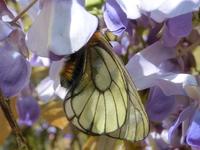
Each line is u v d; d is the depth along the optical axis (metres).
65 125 0.17
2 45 0.13
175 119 0.15
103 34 0.13
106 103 0.13
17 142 0.13
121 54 0.16
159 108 0.14
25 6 0.14
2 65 0.13
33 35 0.12
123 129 0.13
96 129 0.13
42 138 0.22
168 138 0.15
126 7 0.13
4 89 0.13
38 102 0.18
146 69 0.14
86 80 0.13
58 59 0.11
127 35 0.15
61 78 0.13
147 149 0.16
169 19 0.13
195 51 0.16
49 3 0.12
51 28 0.11
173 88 0.14
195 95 0.14
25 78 0.13
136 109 0.13
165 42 0.14
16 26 0.13
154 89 0.14
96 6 0.14
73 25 0.11
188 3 0.12
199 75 0.15
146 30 0.15
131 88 0.13
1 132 0.15
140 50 0.15
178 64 0.14
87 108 0.13
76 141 0.20
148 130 0.13
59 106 0.17
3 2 0.13
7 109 0.13
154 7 0.12
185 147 0.15
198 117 0.14
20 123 0.18
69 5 0.12
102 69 0.13
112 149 0.15
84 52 0.13
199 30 0.15
